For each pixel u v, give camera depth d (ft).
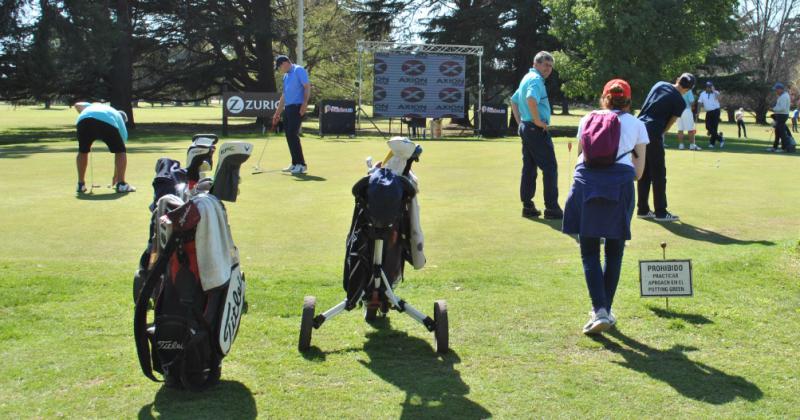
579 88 99.50
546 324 17.42
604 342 16.33
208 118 161.68
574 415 12.93
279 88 171.63
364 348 16.06
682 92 29.84
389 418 12.80
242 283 14.44
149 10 118.73
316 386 14.10
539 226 29.17
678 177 44.65
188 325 13.24
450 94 91.81
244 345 16.06
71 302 18.54
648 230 28.66
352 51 153.99
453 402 13.42
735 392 13.83
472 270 21.79
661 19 90.84
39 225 28.25
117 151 36.68
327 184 40.06
